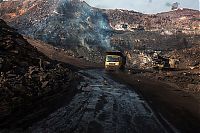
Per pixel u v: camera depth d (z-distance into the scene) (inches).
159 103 724.0
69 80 991.6
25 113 477.1
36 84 667.4
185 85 1302.9
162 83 1385.3
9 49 897.5
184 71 2271.2
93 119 483.5
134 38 6638.8
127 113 556.4
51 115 488.4
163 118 539.2
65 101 629.9
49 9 6668.3
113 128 434.0
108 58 2111.2
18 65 786.2
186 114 613.6
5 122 415.2
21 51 956.0
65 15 6560.0
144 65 3882.9
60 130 401.4
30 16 6461.6
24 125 412.5
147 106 655.1
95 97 732.7
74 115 503.5
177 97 899.4
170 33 7194.9
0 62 688.4
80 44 5310.0
